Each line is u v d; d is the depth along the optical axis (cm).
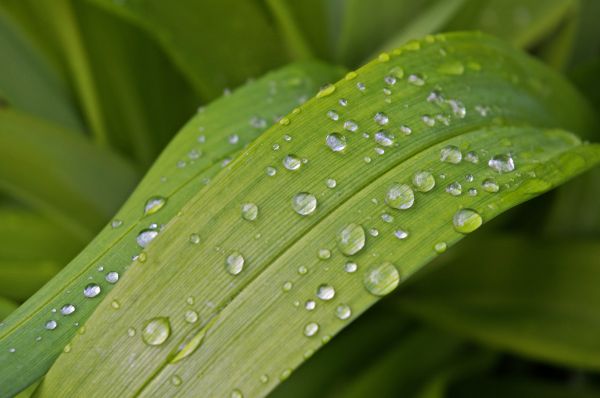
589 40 33
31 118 27
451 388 29
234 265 20
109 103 31
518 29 28
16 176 28
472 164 21
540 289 28
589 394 29
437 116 21
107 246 21
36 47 31
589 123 26
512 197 21
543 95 24
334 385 28
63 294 21
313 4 28
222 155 23
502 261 28
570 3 28
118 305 20
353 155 21
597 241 27
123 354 20
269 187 20
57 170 28
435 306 28
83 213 28
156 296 20
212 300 20
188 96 32
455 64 22
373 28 28
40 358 21
